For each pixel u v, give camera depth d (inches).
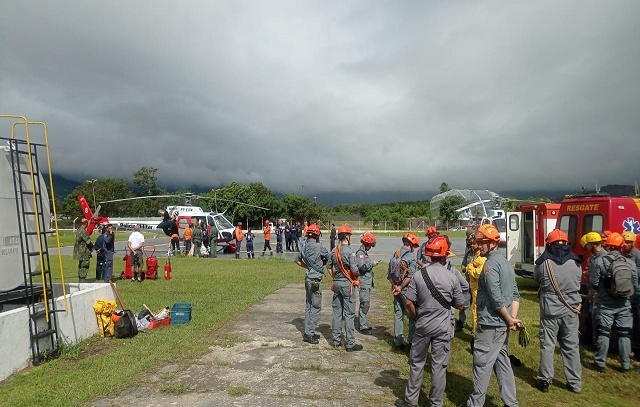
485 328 201.2
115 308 338.6
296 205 3314.5
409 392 204.7
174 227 1048.8
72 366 264.8
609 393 236.7
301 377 246.5
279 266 799.1
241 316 395.9
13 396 218.2
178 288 541.6
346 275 292.4
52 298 291.6
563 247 235.1
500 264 200.2
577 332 233.9
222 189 3307.1
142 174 3821.4
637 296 289.6
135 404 210.7
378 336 332.2
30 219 308.8
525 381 248.2
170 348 295.4
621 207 387.5
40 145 301.0
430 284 197.0
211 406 208.2
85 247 548.7
